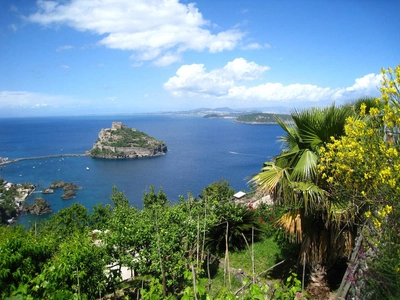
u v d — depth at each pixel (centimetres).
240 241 1034
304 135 601
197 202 1084
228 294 353
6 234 668
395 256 388
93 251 726
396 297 387
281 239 859
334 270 711
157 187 6906
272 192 602
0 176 9050
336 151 510
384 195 402
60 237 1026
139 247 824
